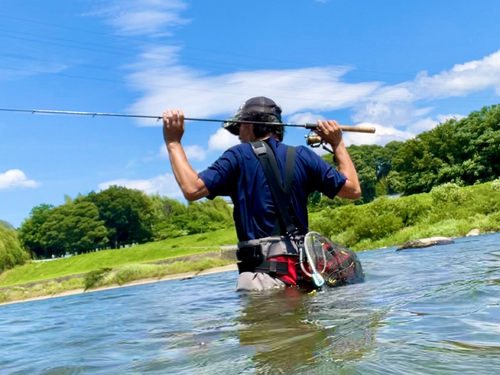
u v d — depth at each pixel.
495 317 1.78
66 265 68.50
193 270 32.06
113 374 1.55
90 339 2.44
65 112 3.34
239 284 3.06
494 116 70.25
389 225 30.33
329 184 3.14
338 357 1.35
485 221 24.11
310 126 3.30
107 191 111.69
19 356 2.22
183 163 2.96
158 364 1.59
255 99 3.27
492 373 1.11
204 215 101.31
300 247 2.98
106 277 33.53
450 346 1.38
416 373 1.14
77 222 107.44
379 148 109.00
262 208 3.02
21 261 73.62
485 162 68.75
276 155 3.07
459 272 3.54
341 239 31.69
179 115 3.04
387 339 1.52
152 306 4.05
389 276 3.68
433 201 32.41
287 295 2.82
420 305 2.16
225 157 3.04
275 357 1.45
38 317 4.95
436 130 74.44
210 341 1.87
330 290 2.95
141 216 111.25
